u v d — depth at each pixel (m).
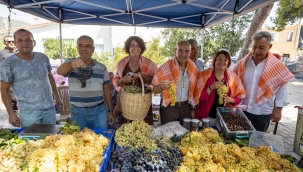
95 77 2.56
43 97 2.61
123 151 1.62
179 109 2.69
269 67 2.47
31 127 2.10
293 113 6.47
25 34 2.37
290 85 11.90
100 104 2.67
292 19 7.30
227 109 2.40
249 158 1.57
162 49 11.28
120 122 3.29
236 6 3.44
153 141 1.78
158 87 2.31
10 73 2.40
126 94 2.18
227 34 9.88
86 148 1.63
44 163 1.34
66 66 2.25
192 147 1.72
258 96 2.55
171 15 4.62
